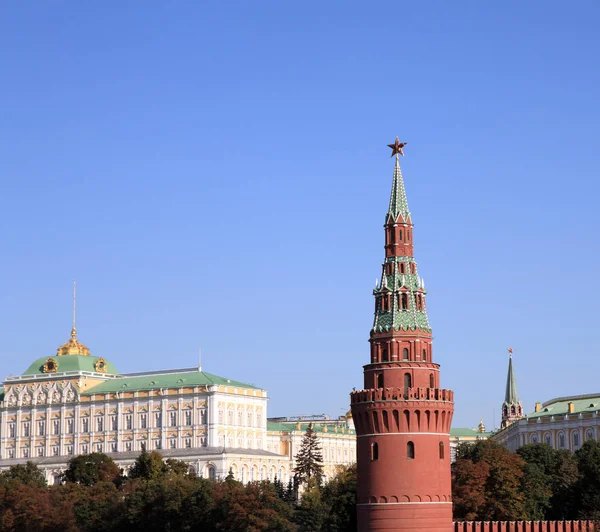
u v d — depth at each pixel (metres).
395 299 175.25
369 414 170.00
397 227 178.12
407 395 169.12
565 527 185.38
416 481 167.62
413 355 172.75
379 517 167.75
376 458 169.75
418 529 166.75
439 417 170.62
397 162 182.00
